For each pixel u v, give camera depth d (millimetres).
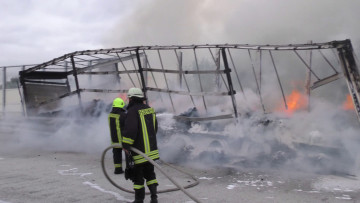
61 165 5969
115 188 4375
